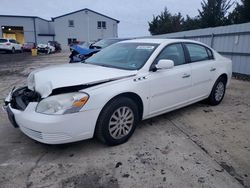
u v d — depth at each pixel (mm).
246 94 6605
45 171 2879
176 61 4289
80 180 2730
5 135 3781
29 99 3258
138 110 3771
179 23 36375
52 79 3176
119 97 3383
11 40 27719
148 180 2750
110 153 3293
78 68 3752
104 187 2629
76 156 3209
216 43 11039
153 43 4234
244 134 3986
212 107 5344
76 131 3016
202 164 3076
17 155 3211
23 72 10961
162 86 3930
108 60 4211
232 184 2709
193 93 4672
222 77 5438
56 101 2928
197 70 4613
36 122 2900
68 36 46500
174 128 4145
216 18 26750
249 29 9094
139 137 3770
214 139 3777
